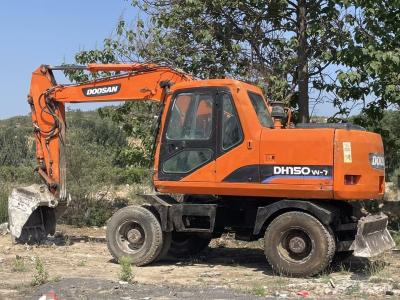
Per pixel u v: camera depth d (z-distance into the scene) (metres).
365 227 9.09
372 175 9.34
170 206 10.06
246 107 9.53
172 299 7.32
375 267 9.66
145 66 11.24
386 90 11.84
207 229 9.90
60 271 9.56
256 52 14.06
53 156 11.91
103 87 11.54
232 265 10.45
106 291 7.75
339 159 8.91
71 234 13.91
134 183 18.92
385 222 9.85
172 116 10.01
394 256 10.93
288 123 10.41
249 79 13.62
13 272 9.38
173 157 9.91
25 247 11.77
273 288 8.19
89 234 14.00
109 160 16.41
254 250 12.05
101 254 11.38
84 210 15.38
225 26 13.90
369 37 12.10
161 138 10.02
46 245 12.06
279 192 9.26
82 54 14.16
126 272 8.79
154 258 10.12
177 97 10.01
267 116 10.11
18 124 41.81
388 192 16.25
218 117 9.62
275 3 13.61
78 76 13.98
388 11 12.05
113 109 14.70
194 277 9.30
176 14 13.84
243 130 9.45
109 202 16.22
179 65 13.84
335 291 7.93
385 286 8.16
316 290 8.01
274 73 13.71
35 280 8.40
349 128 9.28
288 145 9.17
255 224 9.46
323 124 9.45
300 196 9.17
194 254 11.18
